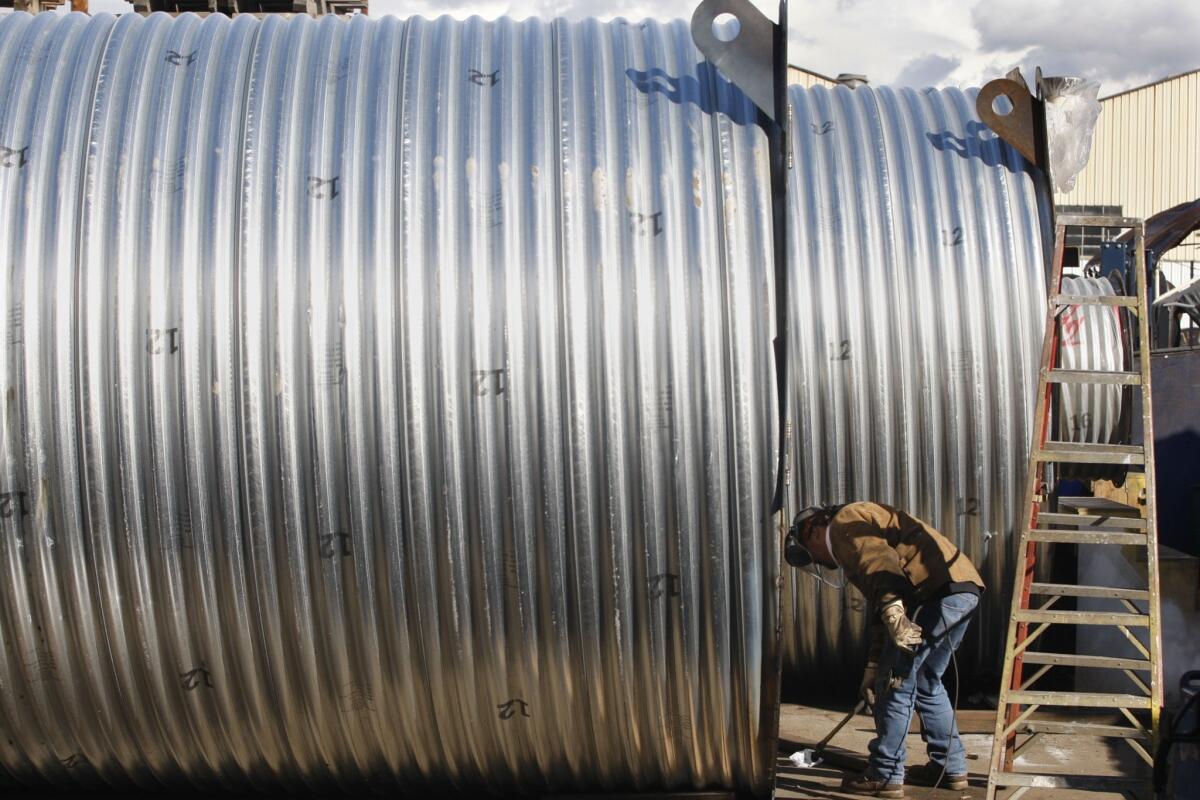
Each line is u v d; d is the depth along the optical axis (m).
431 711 4.82
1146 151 30.64
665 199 4.69
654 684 4.73
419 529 4.59
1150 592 4.62
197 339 4.54
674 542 4.61
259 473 4.55
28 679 4.75
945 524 5.12
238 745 4.96
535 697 4.78
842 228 5.02
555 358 4.57
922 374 5.01
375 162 4.70
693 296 4.61
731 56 4.73
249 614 4.65
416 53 5.05
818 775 5.05
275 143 4.73
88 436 4.54
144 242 4.59
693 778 5.05
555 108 4.84
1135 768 5.05
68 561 4.60
